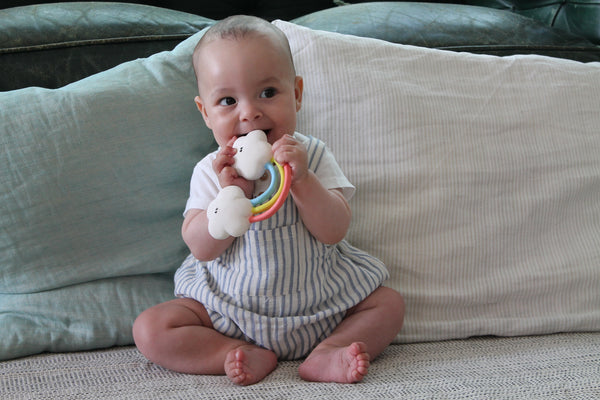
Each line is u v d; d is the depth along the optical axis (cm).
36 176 104
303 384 84
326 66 121
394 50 126
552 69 130
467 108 122
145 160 112
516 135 122
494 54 144
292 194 95
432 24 146
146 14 139
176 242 115
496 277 116
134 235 112
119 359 98
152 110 114
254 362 90
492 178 119
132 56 132
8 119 105
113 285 109
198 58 99
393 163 118
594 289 118
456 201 118
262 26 98
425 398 79
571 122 125
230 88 94
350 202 118
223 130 96
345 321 100
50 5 138
